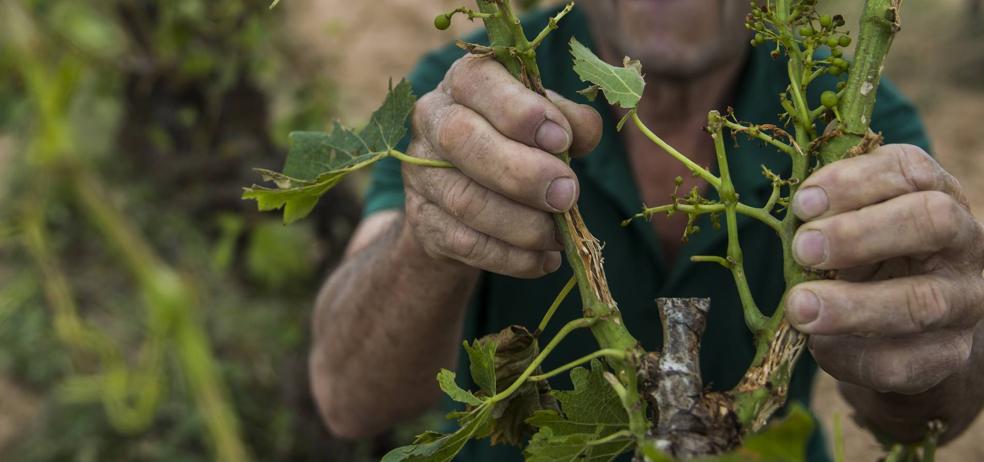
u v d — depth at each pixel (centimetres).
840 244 47
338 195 168
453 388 47
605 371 47
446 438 48
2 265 190
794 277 49
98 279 191
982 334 63
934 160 49
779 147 49
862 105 48
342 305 83
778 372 47
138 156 175
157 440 163
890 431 68
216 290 180
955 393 64
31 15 88
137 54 158
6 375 188
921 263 51
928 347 52
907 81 338
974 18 361
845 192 48
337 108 175
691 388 46
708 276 86
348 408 91
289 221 52
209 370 86
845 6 323
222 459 86
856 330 48
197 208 174
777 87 89
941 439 75
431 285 72
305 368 163
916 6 389
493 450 93
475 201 53
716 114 48
